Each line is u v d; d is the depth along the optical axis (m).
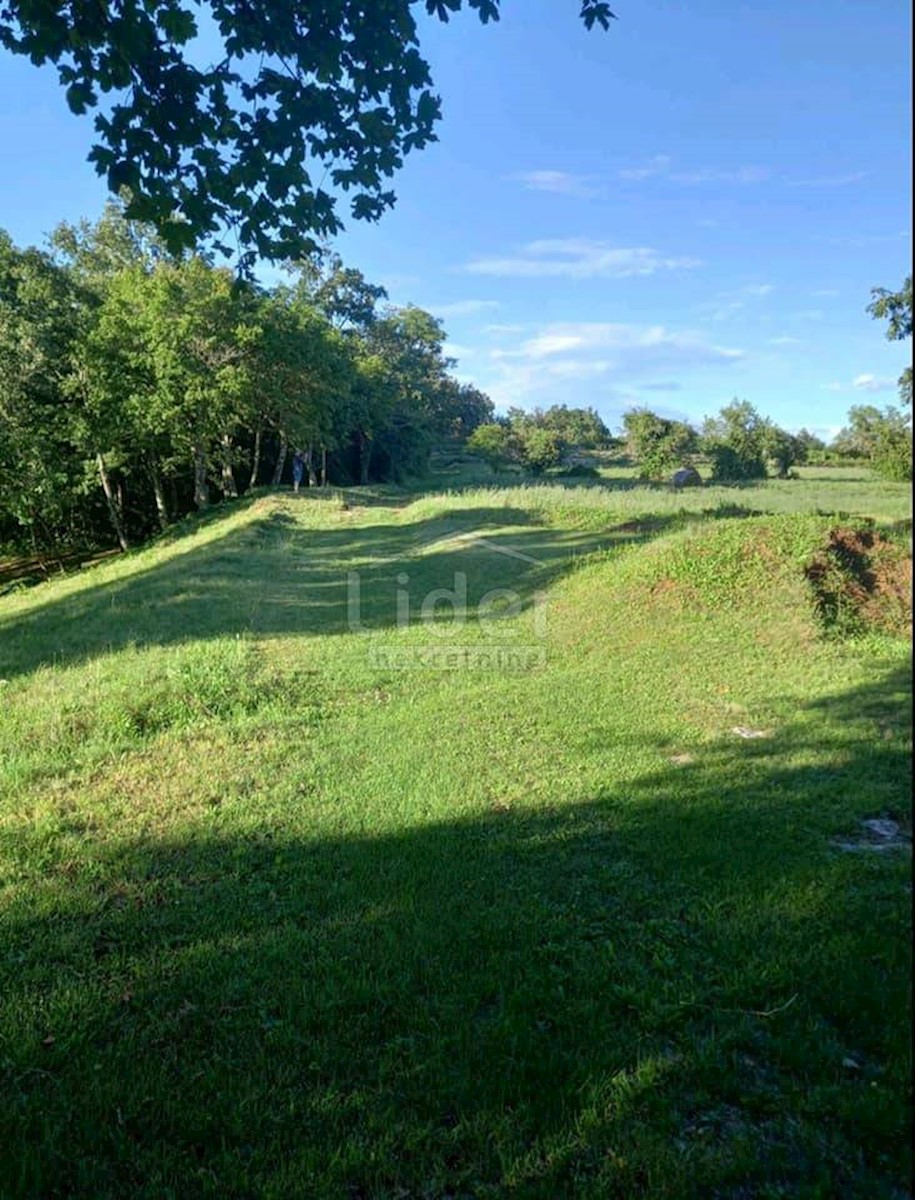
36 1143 2.10
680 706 6.52
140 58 3.11
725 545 10.17
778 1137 2.06
